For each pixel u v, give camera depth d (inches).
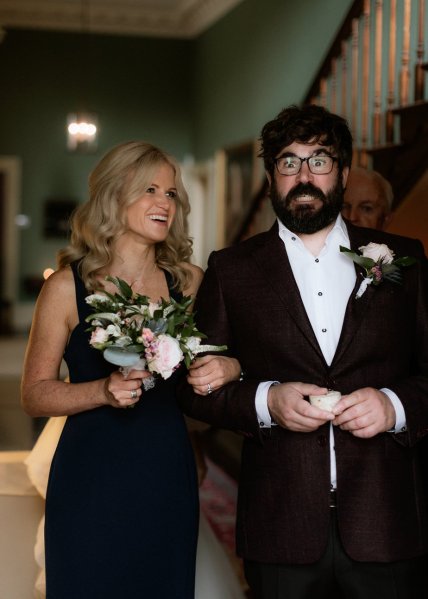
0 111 548.1
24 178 553.0
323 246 99.5
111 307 95.6
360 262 95.2
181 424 107.0
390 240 101.7
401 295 97.8
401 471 95.7
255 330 97.2
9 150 550.6
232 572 132.7
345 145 97.5
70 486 102.3
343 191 98.8
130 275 110.3
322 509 93.7
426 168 214.7
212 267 101.9
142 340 91.7
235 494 209.0
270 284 97.3
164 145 555.2
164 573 102.7
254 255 99.7
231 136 461.1
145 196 107.7
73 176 554.9
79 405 101.3
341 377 95.0
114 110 551.8
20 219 554.3
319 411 89.5
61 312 106.1
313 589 95.0
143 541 101.8
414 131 219.5
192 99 552.4
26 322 557.9
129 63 551.2
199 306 101.9
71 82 549.6
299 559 93.2
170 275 114.1
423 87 224.2
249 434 95.7
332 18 324.2
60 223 554.9
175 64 554.3
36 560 124.6
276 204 98.0
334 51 265.0
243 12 440.8
